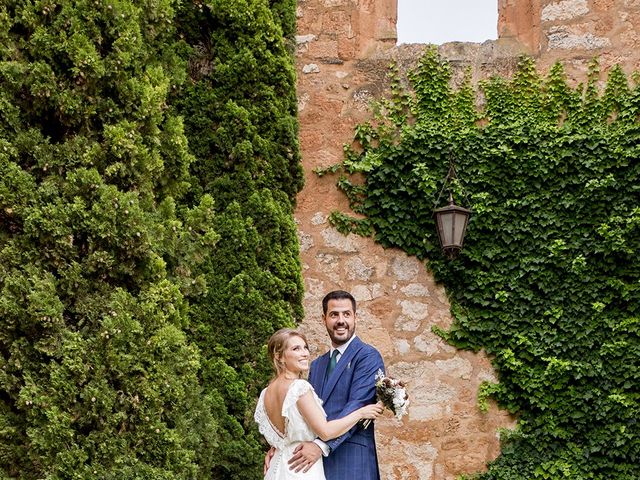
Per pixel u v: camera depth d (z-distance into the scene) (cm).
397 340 622
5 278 388
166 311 423
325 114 655
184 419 428
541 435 597
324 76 662
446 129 637
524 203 615
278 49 566
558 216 612
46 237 399
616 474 581
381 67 659
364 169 634
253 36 563
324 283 634
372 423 411
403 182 632
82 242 410
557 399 596
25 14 417
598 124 625
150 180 443
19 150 410
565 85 636
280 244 541
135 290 424
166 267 462
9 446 386
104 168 424
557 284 606
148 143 446
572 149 618
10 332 390
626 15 640
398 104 650
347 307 418
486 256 616
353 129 650
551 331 601
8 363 390
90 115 426
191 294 468
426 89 646
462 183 625
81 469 377
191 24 564
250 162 545
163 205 460
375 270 631
